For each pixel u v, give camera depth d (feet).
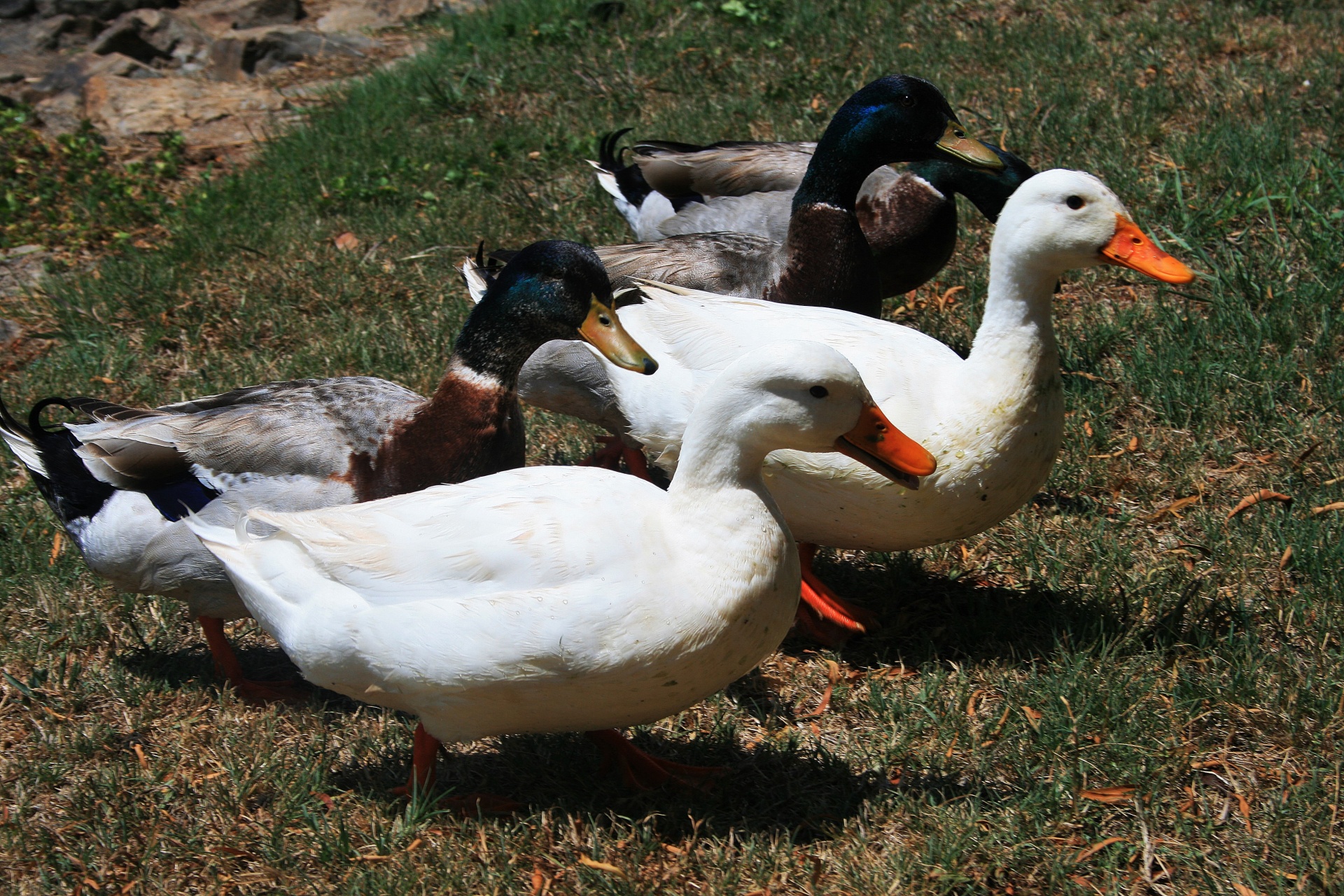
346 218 23.00
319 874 9.98
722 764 11.18
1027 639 12.56
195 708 12.10
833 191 15.79
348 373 18.11
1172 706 11.32
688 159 19.47
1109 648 12.07
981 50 26.81
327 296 20.22
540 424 17.12
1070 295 19.31
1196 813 10.38
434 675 9.45
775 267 16.03
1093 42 27.07
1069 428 15.93
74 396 17.35
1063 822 10.22
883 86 15.42
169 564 11.73
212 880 9.95
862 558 14.40
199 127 29.94
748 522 9.34
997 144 23.00
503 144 25.12
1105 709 11.24
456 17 34.76
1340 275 18.02
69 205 25.22
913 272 18.30
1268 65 25.46
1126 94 24.45
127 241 23.30
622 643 9.14
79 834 10.54
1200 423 15.79
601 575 9.21
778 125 24.90
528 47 30.01
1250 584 13.19
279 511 11.66
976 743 11.11
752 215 18.71
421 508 10.00
